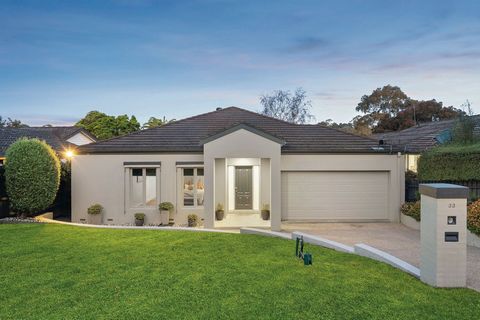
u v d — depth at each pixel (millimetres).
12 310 6074
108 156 17859
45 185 15797
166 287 7109
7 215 16328
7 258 9320
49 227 13875
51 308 6148
